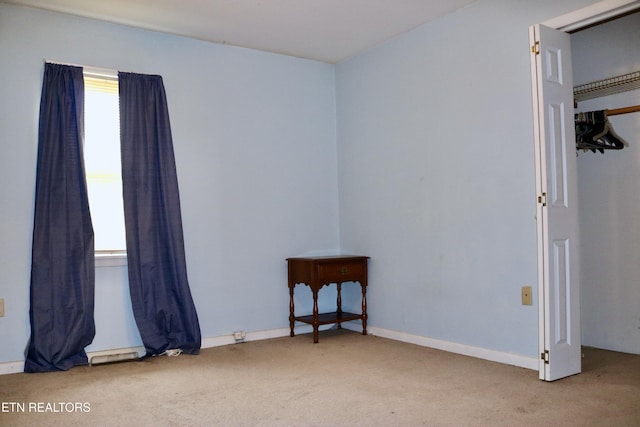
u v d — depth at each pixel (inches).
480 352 134.0
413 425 87.4
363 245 172.9
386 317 164.1
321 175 180.4
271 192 168.7
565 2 116.0
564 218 113.3
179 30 149.4
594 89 136.3
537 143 110.6
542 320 110.8
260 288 164.9
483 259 133.7
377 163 167.3
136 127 142.5
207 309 154.6
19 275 129.4
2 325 127.0
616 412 91.9
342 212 181.8
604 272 144.6
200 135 155.9
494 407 95.6
